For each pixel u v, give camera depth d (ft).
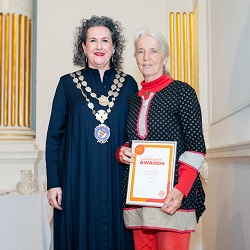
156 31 7.29
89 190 7.57
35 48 14.32
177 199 6.53
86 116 7.82
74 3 14.14
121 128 7.85
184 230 6.78
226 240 10.30
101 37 8.05
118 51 8.57
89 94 8.02
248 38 8.42
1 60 13.46
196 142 6.77
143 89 7.53
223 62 11.05
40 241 10.48
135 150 6.95
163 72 7.60
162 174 6.68
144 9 14.29
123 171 7.77
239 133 9.23
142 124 7.14
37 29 13.93
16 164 12.77
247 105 8.32
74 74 8.32
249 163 8.22
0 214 10.41
